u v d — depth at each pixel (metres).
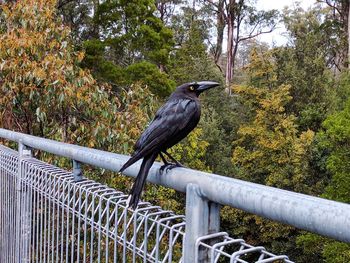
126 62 22.36
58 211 2.28
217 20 38.88
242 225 18.08
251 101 22.55
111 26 21.62
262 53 24.77
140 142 1.52
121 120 6.79
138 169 1.62
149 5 21.95
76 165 2.16
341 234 0.86
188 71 27.95
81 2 23.06
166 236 1.57
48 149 2.41
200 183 1.27
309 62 24.64
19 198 2.80
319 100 23.70
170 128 1.51
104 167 1.87
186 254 1.31
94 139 6.52
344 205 0.88
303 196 0.98
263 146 19.83
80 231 2.09
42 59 6.87
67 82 6.50
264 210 1.05
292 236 17.45
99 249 1.88
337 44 33.78
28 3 7.38
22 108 6.73
